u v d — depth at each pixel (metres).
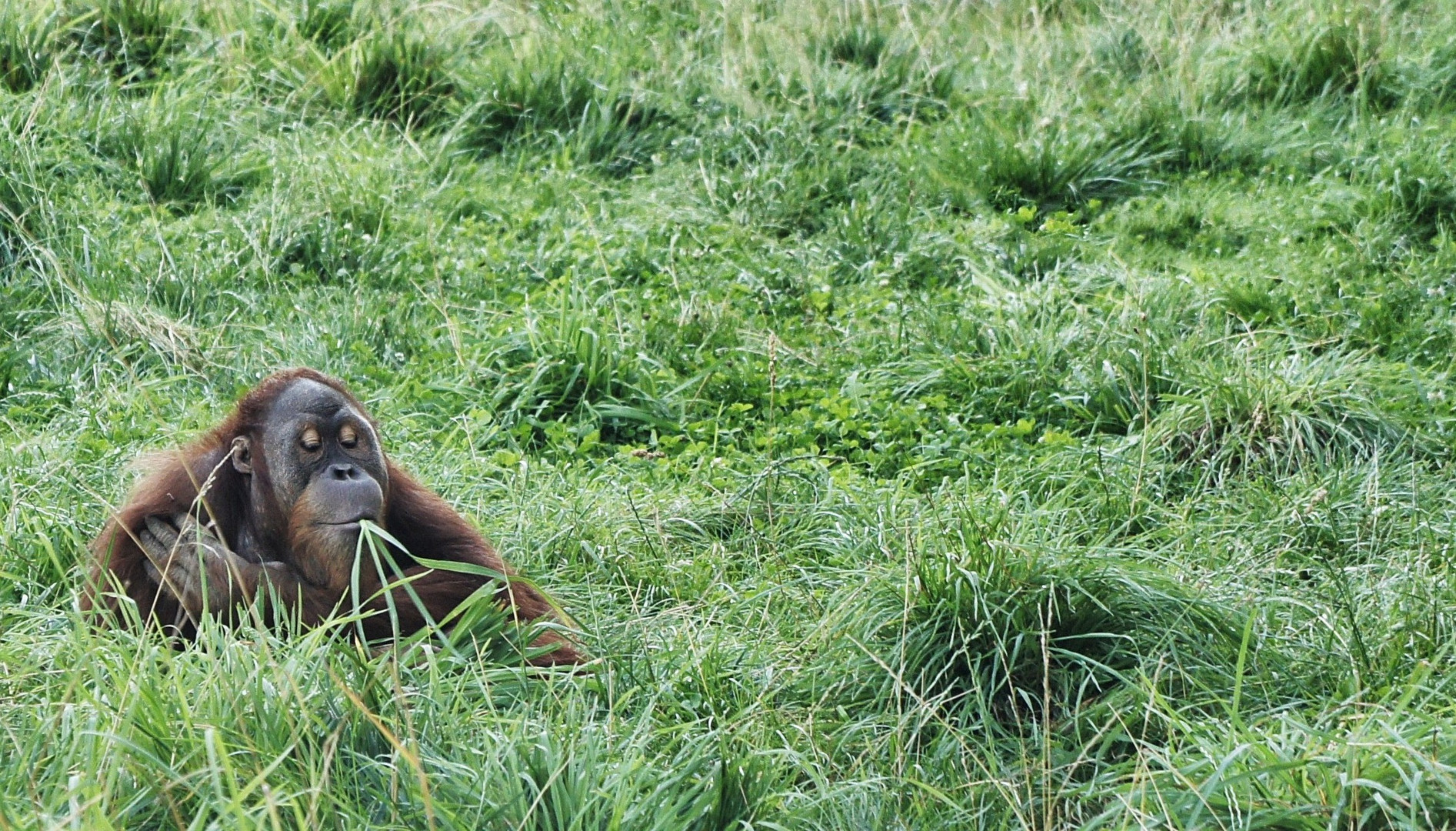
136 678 9.14
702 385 19.02
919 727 10.72
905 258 22.91
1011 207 25.41
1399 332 20.53
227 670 9.57
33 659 10.76
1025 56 31.00
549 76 27.83
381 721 9.30
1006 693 11.92
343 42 28.88
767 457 16.83
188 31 28.09
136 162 23.55
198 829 7.78
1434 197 23.95
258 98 26.94
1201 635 12.32
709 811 9.17
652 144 27.22
